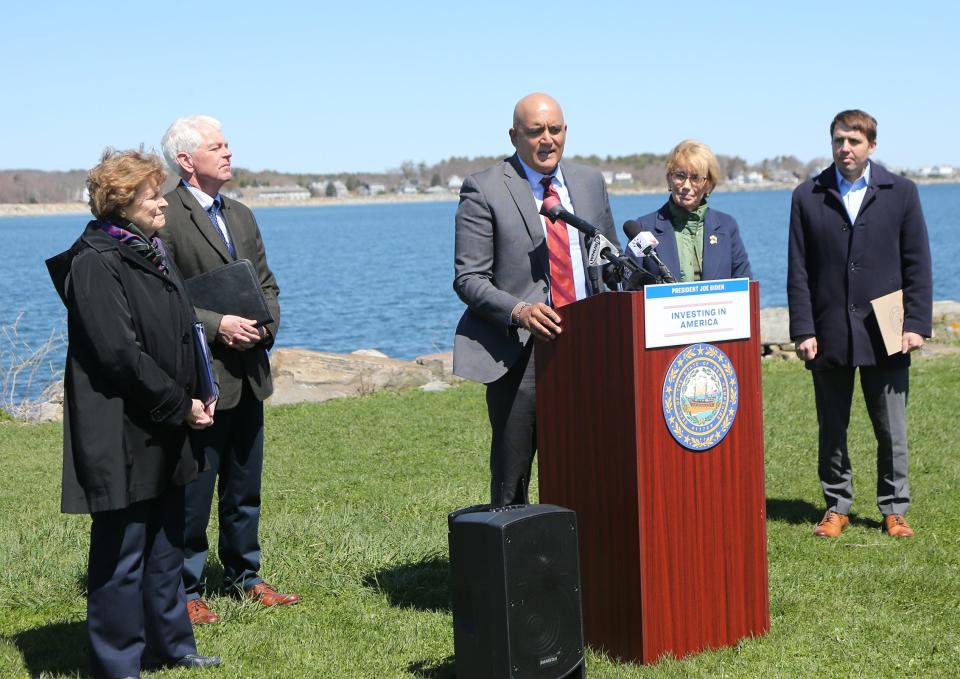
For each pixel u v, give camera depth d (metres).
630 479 3.80
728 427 3.99
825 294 5.80
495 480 4.68
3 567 5.41
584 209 4.62
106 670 3.93
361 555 5.46
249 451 4.89
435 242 87.56
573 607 3.57
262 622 4.66
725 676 3.77
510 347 4.46
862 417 8.93
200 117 4.78
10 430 10.08
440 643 4.35
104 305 3.70
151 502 4.09
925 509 6.18
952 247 55.72
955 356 12.04
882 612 4.44
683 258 5.23
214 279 4.61
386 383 11.69
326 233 115.94
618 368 3.81
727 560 4.03
